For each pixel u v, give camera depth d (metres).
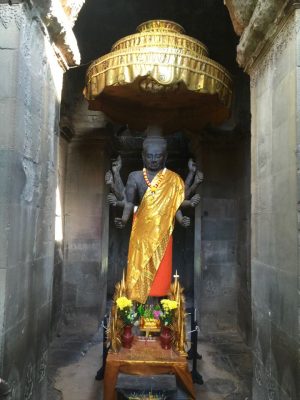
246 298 6.91
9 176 2.92
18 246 3.10
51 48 4.01
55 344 6.81
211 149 7.89
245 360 6.20
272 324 3.42
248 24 4.09
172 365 4.44
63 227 7.62
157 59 4.82
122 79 4.90
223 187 7.87
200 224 7.76
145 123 6.79
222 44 7.44
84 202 7.75
